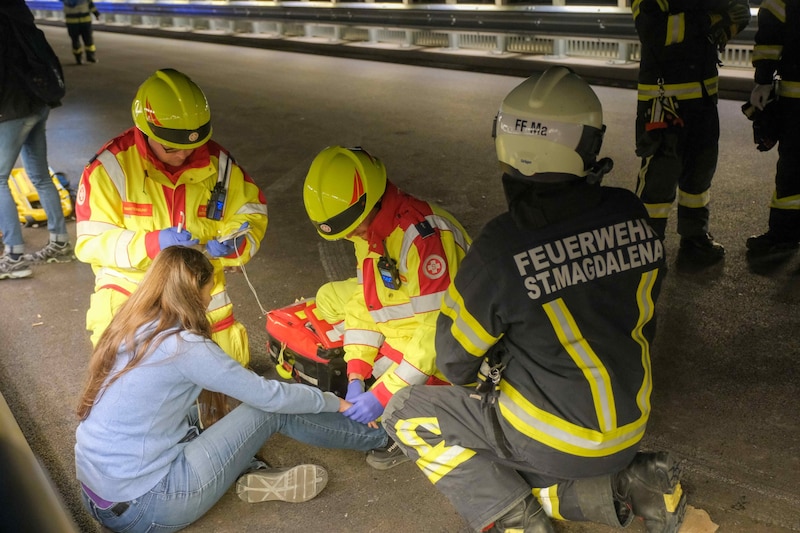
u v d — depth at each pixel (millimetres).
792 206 4723
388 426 2650
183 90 3076
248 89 11828
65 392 3900
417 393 2621
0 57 4820
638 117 4648
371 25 14133
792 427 3264
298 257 5438
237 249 3367
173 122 3051
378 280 2939
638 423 2295
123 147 3260
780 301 4285
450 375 2383
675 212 5672
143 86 3117
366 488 3080
